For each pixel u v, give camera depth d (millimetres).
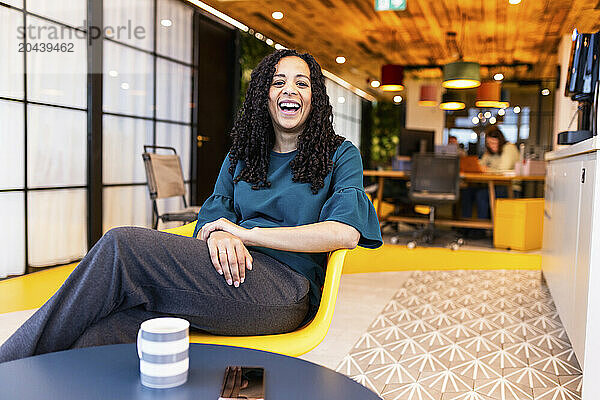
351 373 2234
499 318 3129
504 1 5504
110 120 4633
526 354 2529
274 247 1281
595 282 1774
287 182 1469
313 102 1470
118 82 4703
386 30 6801
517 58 8352
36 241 3896
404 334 2781
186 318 1197
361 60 8742
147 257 1135
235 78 6703
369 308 3285
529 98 10734
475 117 10938
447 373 2266
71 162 4164
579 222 2135
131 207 4961
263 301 1229
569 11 5754
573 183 2369
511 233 5730
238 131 1528
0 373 804
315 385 810
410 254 5207
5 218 3645
